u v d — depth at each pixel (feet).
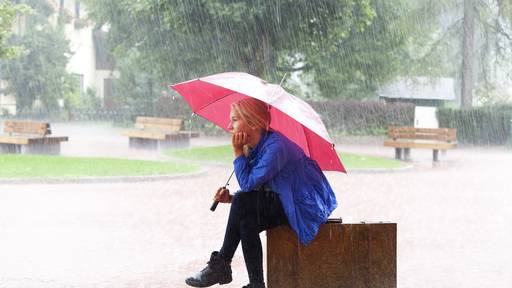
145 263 45.03
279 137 30.96
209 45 160.04
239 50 141.59
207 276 31.78
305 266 32.04
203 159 117.80
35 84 248.93
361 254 32.22
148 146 145.07
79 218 61.31
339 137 200.23
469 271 43.75
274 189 30.66
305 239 30.55
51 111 252.62
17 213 63.21
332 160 31.63
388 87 278.05
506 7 224.74
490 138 191.11
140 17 169.27
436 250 50.11
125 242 51.65
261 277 31.17
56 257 46.29
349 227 32.12
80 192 77.97
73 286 38.99
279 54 179.52
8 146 126.52
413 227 59.47
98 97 273.75
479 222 62.39
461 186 90.74
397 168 110.01
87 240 52.08
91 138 176.76
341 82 206.80
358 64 204.44
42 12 253.85
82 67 290.76
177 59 185.68
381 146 174.60
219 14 130.62
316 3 135.03
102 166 100.83
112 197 74.59
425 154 152.35
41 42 249.14
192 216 63.52
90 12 218.59
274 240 31.96
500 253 49.19
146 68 214.07
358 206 71.31
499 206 72.43
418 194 81.66
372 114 206.18
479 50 237.66
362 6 146.10
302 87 238.07
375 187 88.28
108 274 41.86
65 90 254.88
